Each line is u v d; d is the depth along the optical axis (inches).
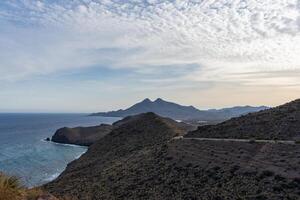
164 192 1616.6
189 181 1642.5
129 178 2041.1
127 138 4104.3
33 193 422.3
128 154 3223.4
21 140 6879.9
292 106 2765.7
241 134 2422.5
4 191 371.9
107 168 2684.5
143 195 1668.3
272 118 2559.1
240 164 1643.7
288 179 1339.8
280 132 2186.3
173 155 2108.8
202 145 2140.7
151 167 2084.2
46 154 5017.2
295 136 2030.0
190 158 1957.4
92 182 2253.9
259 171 1491.1
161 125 4163.4
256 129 2423.7
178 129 4057.6
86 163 3494.1
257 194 1302.9
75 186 2235.5
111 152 3659.0
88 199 1807.3
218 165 1721.2
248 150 1823.3
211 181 1565.0
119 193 1804.9
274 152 1675.7
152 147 2874.0
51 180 2957.7
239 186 1418.6
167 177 1798.7
